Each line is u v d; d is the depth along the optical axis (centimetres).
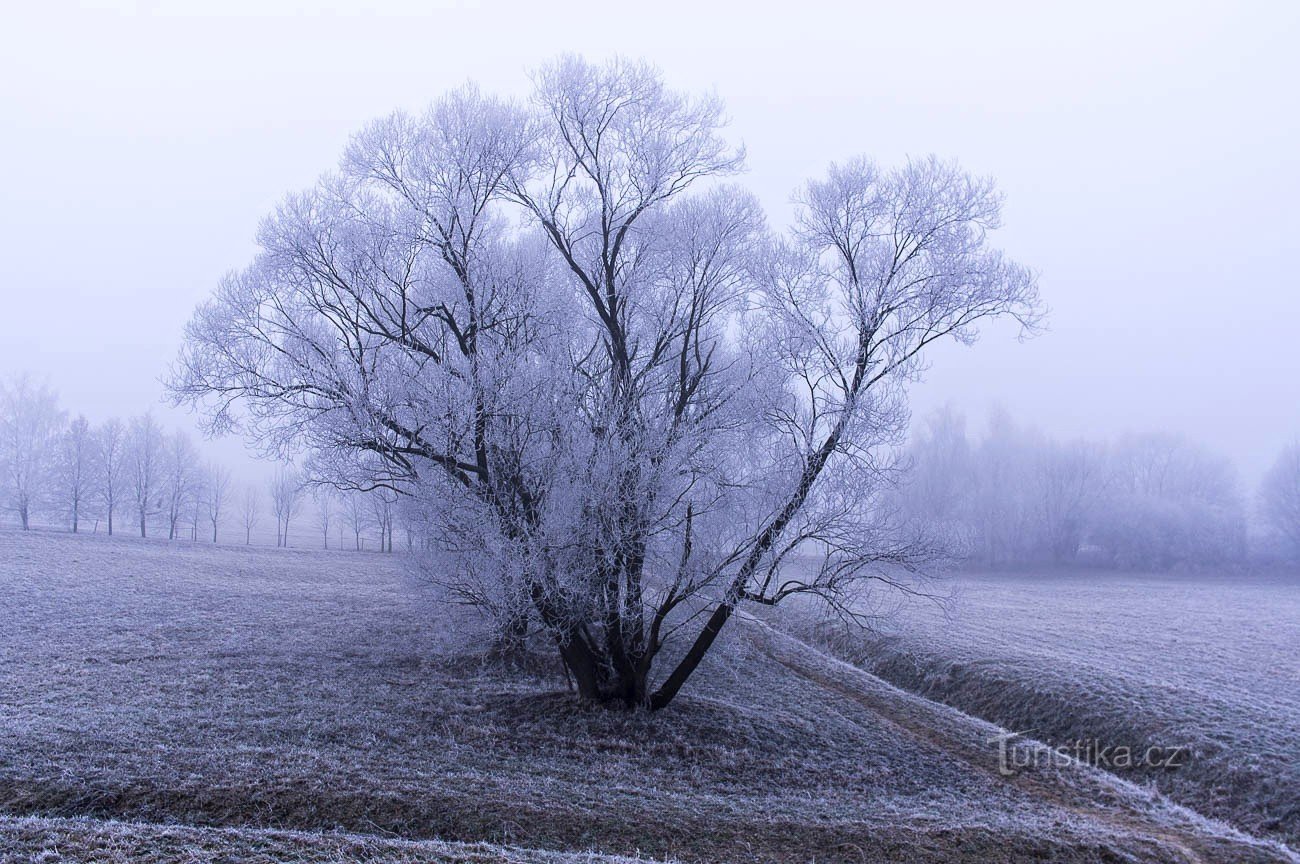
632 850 1133
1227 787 1723
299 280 1644
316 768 1306
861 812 1388
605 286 1803
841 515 1631
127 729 1475
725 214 1833
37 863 861
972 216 1691
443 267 1784
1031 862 1221
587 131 1748
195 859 896
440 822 1151
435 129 1677
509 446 1659
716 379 1858
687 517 1672
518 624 1814
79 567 4328
